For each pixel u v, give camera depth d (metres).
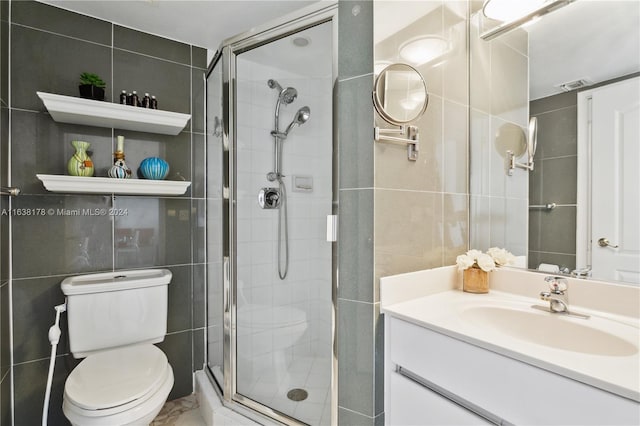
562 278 1.12
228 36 1.90
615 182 1.09
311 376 1.47
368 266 1.19
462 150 1.50
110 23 1.75
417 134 1.29
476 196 1.50
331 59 1.36
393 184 1.23
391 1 1.22
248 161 1.69
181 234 1.96
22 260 1.54
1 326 1.42
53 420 1.60
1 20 1.45
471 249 1.52
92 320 1.55
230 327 1.64
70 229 1.65
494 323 1.17
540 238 1.29
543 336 1.08
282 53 1.53
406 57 1.27
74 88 1.65
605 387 0.67
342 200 1.28
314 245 1.49
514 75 1.36
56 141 1.61
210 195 1.95
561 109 1.22
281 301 1.61
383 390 1.22
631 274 1.05
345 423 1.27
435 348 1.00
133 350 1.56
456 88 1.46
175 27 1.80
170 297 1.93
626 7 1.06
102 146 1.72
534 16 1.28
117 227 1.77
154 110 1.65
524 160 1.33
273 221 1.65
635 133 1.04
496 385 0.85
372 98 1.18
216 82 1.83
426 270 1.33
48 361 1.59
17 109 1.53
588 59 1.15
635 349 0.85
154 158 1.75
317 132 1.48
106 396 1.19
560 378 0.74
